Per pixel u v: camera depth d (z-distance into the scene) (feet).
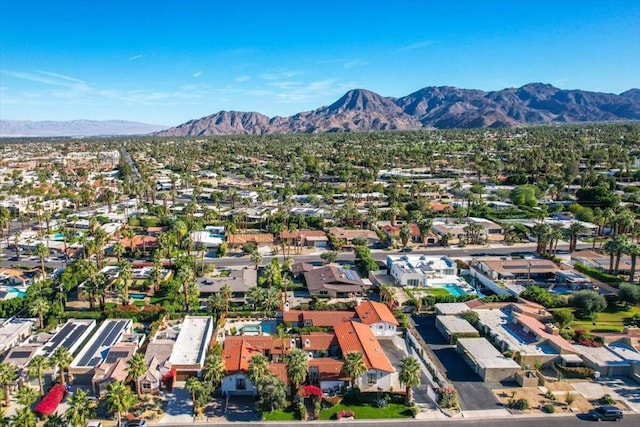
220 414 246.88
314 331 332.19
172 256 493.36
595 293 371.76
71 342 306.76
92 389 265.54
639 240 507.71
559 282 436.76
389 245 559.79
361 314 349.41
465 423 242.37
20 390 243.60
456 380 281.95
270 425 238.89
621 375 287.07
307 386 259.80
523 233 595.47
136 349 298.56
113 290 406.82
